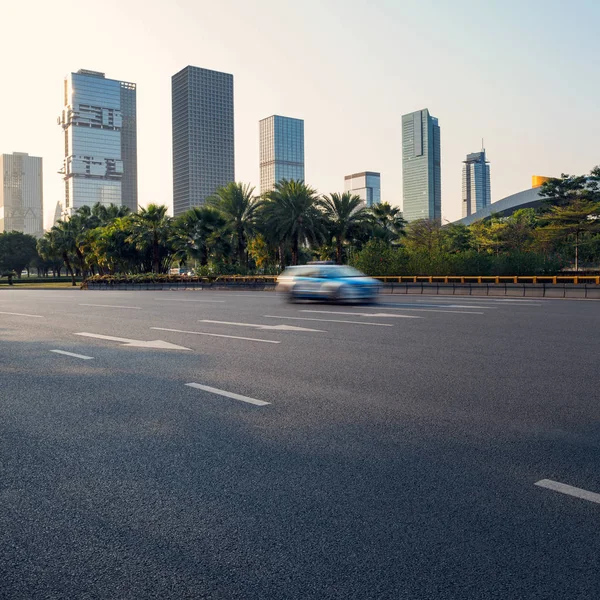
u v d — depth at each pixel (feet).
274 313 53.47
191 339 35.37
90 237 232.12
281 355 28.60
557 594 8.09
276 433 15.70
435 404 18.57
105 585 8.44
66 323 47.39
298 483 12.14
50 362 28.07
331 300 66.13
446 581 8.41
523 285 88.74
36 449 14.70
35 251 428.56
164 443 15.02
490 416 17.10
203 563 9.00
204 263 180.24
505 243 222.07
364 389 20.84
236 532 9.99
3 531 10.14
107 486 12.14
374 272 127.13
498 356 27.48
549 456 13.60
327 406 18.49
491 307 58.70
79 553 9.36
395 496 11.37
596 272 131.03
